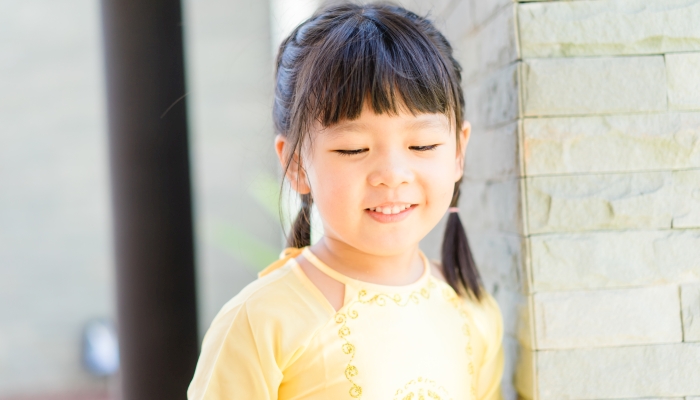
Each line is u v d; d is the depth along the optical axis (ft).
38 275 10.71
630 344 2.81
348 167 2.55
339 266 2.84
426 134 2.59
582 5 2.78
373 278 2.84
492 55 3.14
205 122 10.31
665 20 2.76
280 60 3.01
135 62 3.76
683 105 2.77
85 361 10.43
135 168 3.78
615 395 2.82
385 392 2.62
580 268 2.80
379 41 2.60
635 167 2.78
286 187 3.45
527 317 2.84
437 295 2.97
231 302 2.81
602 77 2.77
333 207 2.60
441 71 2.68
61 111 10.84
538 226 2.80
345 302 2.74
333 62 2.56
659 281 2.80
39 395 10.39
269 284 2.79
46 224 10.76
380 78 2.48
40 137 10.80
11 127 10.73
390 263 2.87
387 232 2.62
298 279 2.81
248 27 10.37
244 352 2.61
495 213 3.22
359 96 2.48
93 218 10.87
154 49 3.77
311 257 2.88
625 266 2.80
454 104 2.81
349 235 2.64
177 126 3.84
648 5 2.77
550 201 2.79
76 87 10.86
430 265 3.19
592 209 2.79
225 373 2.61
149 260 3.81
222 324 2.72
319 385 2.61
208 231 10.12
